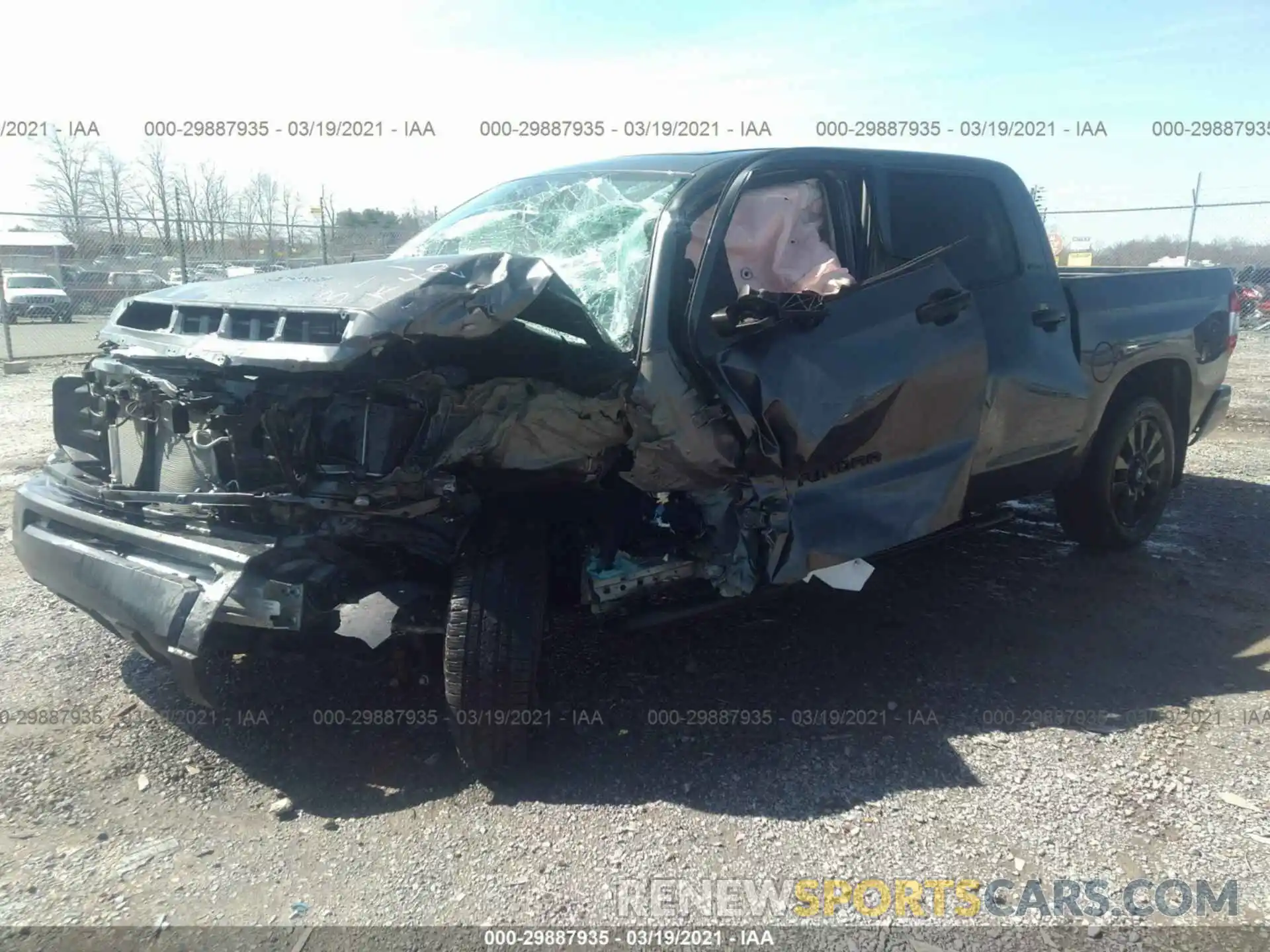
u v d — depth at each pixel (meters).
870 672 3.82
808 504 3.38
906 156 4.17
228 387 3.00
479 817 2.87
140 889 2.55
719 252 3.40
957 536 4.32
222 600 2.71
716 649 4.01
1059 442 4.51
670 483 3.20
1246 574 4.92
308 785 3.04
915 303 3.68
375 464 2.83
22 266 19.61
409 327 2.64
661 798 2.97
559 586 3.29
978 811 2.90
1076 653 4.00
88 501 3.38
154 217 16.66
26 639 4.07
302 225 18.11
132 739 3.29
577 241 3.70
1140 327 4.90
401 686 3.65
